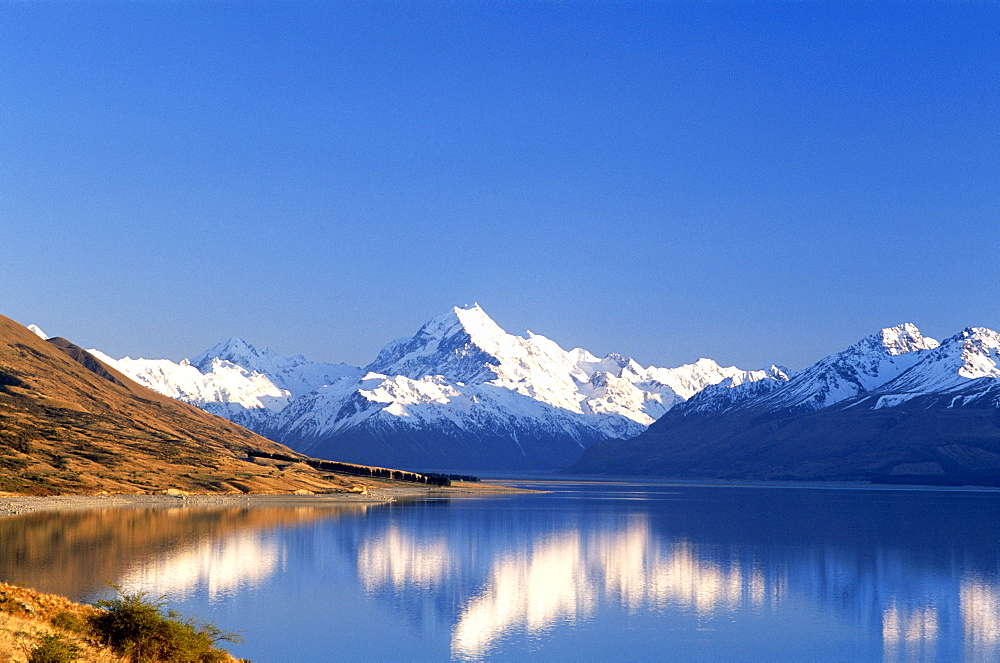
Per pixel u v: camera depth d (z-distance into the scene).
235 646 83.44
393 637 89.69
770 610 106.94
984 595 118.12
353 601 106.19
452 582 121.69
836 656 86.62
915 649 89.75
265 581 116.12
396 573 128.00
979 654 87.75
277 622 94.06
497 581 123.38
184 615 93.19
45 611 52.53
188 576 115.31
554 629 95.19
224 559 132.50
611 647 88.06
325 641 87.06
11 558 120.62
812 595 116.88
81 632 50.12
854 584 125.81
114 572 113.69
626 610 105.50
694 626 98.00
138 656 50.12
